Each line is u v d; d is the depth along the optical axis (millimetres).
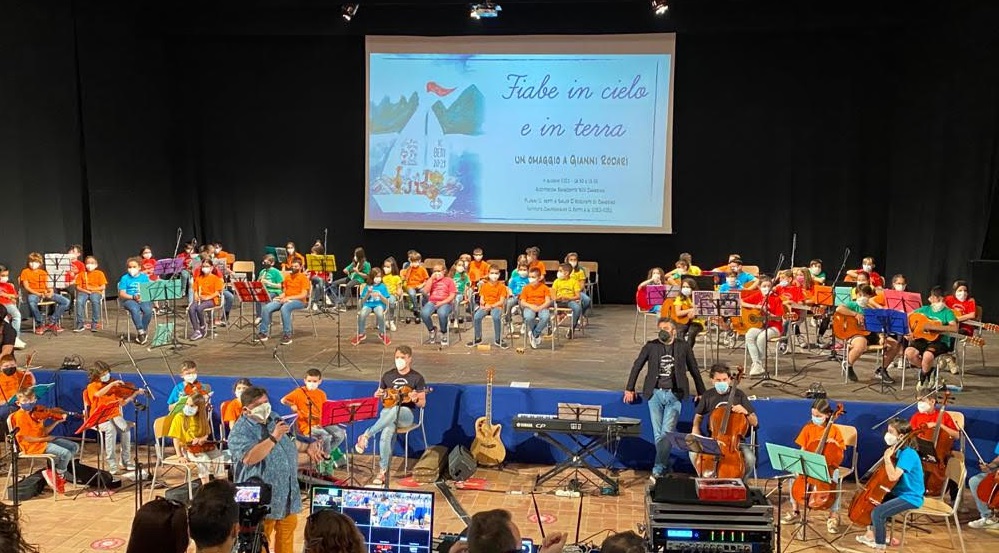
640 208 15273
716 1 14445
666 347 8672
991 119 12320
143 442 9695
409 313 14273
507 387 9195
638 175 15219
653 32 14875
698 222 15656
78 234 14750
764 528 4086
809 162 15195
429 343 11844
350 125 16422
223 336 12227
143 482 8531
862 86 14875
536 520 7621
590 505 8031
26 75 13523
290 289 11922
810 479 7602
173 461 7859
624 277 16031
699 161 15523
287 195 16734
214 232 17000
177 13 15688
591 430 8125
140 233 15992
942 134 13406
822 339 12539
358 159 16469
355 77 16297
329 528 3805
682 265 12367
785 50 15055
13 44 13234
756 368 10086
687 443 7398
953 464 7281
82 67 14648
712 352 11289
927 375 9523
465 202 15703
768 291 10039
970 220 12773
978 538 7426
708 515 4133
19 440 8055
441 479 8680
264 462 5758
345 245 16688
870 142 14984
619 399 8984
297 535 7219
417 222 15875
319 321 13602
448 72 15516
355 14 15453
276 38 16375
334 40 16266
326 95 16406
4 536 2326
